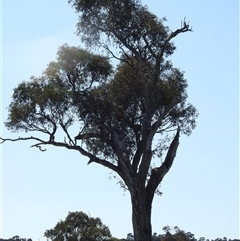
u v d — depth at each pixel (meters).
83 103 44.28
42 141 43.78
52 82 44.72
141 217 42.34
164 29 44.03
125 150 43.44
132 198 42.81
